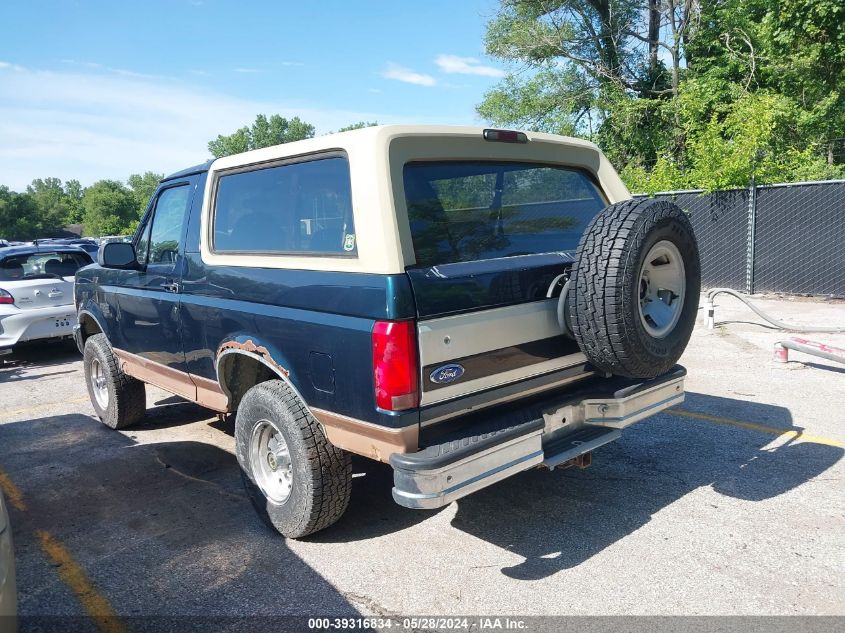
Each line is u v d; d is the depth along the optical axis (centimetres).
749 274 1245
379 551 377
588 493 439
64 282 962
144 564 374
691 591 323
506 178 379
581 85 2552
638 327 341
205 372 445
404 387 300
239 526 416
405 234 314
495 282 334
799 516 395
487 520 408
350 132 334
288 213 375
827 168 1602
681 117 2203
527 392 353
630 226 336
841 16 1791
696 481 450
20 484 504
